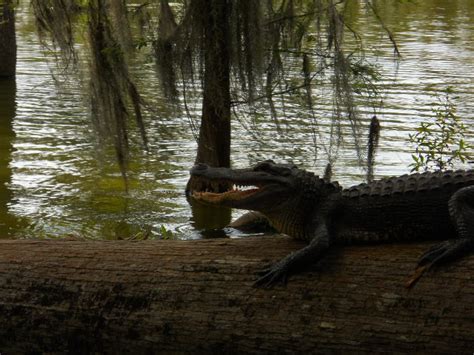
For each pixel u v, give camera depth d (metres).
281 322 5.04
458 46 20.69
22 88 15.85
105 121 9.29
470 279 4.90
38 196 9.70
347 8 10.08
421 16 27.39
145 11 9.54
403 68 17.20
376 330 4.89
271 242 5.60
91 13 9.12
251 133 10.73
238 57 8.82
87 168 10.81
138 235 8.26
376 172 10.26
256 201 5.65
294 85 10.15
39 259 5.58
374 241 5.58
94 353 5.39
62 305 5.39
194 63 9.03
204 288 5.23
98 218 9.00
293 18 9.05
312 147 11.48
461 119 12.96
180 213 9.22
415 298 4.90
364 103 13.73
